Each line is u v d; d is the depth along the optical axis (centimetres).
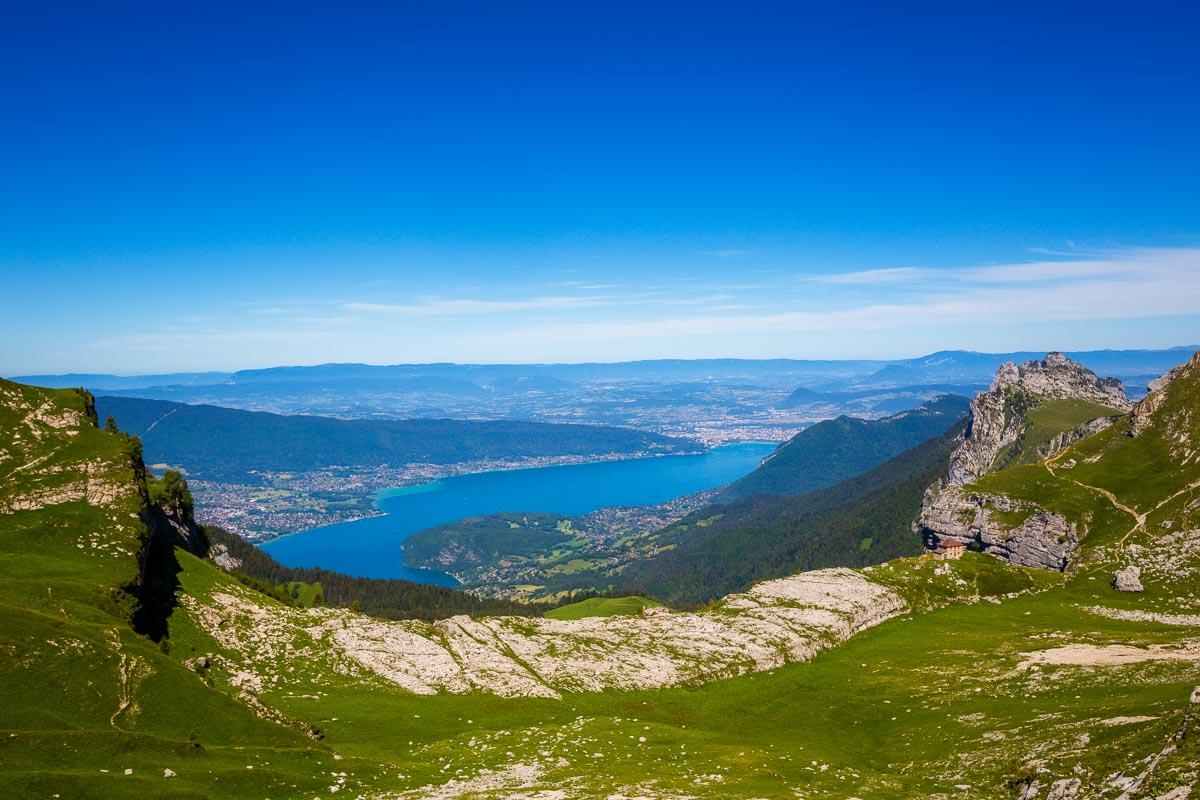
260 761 7050
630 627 14838
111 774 6056
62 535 10875
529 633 13788
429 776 7481
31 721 6625
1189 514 19262
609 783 6775
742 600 16688
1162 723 6862
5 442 12650
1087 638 13575
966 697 10738
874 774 7794
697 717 10906
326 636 11875
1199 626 14612
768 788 6600
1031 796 6612
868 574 18825
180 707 7588
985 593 18112
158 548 12669
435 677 11412
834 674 12781
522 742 8544
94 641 7938
